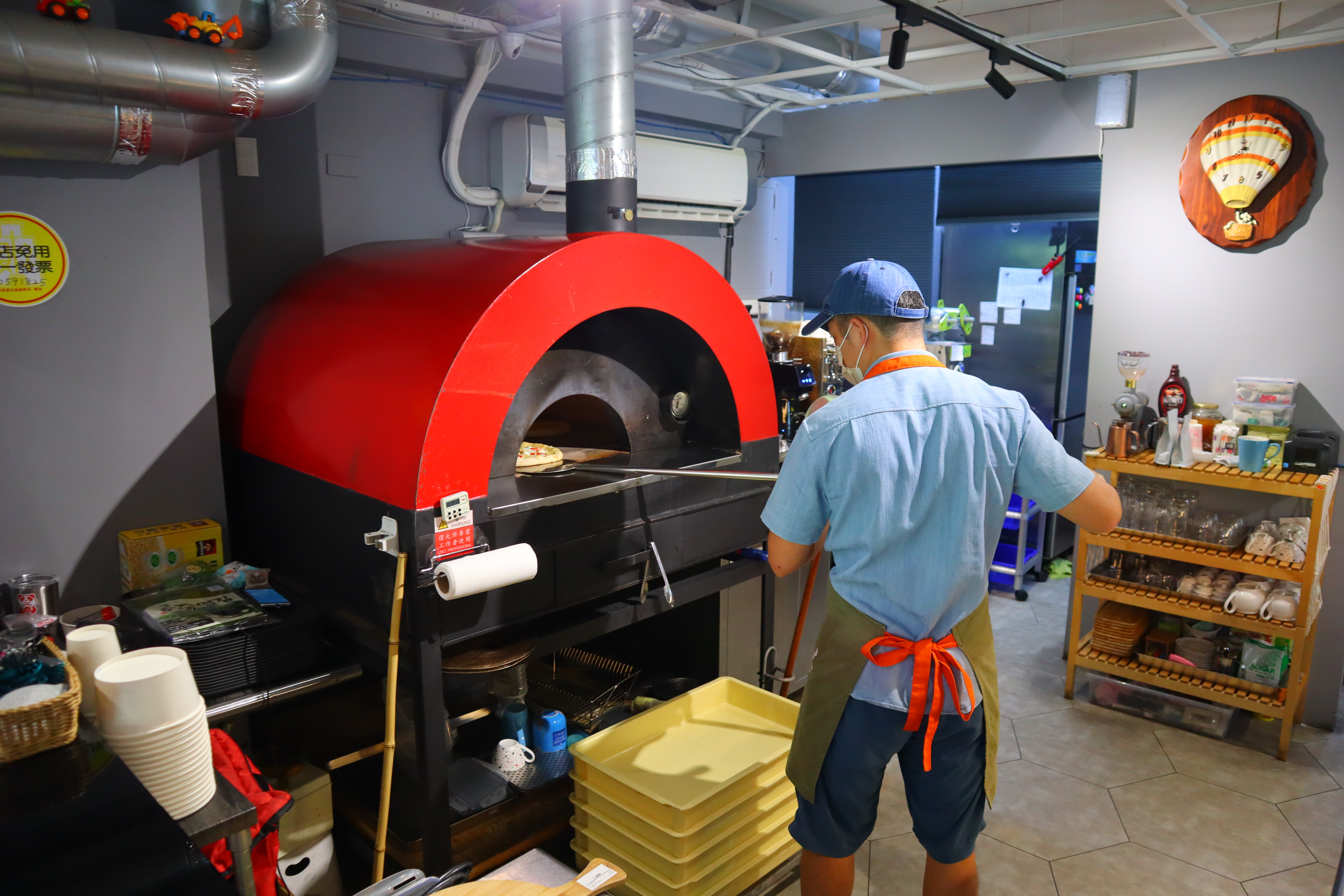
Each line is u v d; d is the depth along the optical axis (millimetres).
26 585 2047
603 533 2383
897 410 1737
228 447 2738
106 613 2141
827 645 1872
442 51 3236
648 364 2756
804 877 2027
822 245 5570
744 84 3959
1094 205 4375
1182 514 3361
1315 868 2521
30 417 2189
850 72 3852
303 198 3061
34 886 1155
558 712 2721
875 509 1731
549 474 2432
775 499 1861
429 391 1997
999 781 2973
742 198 4668
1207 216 3434
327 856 2303
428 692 2084
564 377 2500
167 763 1444
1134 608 3607
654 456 2707
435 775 2131
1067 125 4055
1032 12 3809
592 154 2543
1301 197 3230
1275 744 3219
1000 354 4816
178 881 1178
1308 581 2986
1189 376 3584
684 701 2699
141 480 2391
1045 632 4215
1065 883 2467
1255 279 3383
